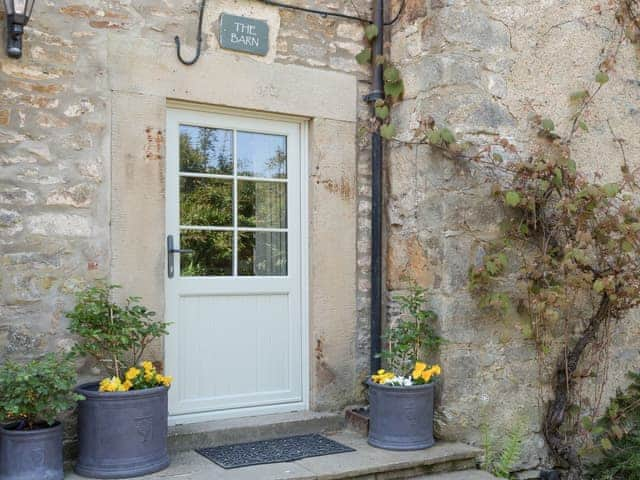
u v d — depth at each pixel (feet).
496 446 13.75
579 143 15.02
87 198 11.87
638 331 15.62
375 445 12.89
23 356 11.33
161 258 12.50
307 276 14.34
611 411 14.76
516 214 14.08
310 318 14.23
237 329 13.71
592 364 14.88
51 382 10.06
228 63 13.24
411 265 14.17
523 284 13.62
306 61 14.15
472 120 13.73
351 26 14.73
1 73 11.29
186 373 13.11
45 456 10.27
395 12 14.80
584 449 14.39
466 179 13.74
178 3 12.80
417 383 12.99
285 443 13.00
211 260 13.52
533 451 14.16
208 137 13.53
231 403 13.58
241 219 13.85
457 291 13.55
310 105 14.11
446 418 13.34
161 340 12.39
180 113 13.14
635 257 14.57
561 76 14.83
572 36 14.99
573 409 14.55
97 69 12.01
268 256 14.15
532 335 14.15
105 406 10.75
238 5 13.41
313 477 11.25
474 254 13.71
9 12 10.95
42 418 10.31
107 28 12.14
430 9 13.99
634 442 14.61
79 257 11.78
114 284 12.03
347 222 14.49
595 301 14.99
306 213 14.37
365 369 14.66
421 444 12.83
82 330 10.96
